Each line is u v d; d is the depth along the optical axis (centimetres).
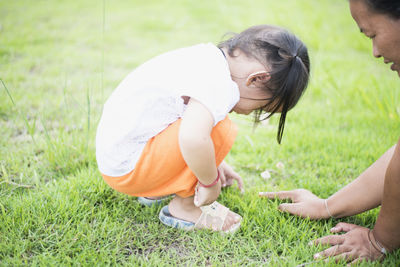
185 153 123
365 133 233
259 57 130
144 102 135
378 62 347
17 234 141
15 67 295
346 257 134
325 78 298
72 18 426
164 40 386
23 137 213
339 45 387
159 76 135
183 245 145
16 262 129
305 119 253
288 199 168
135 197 169
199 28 425
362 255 134
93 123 222
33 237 140
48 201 158
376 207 151
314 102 279
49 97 252
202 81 125
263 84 131
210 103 122
